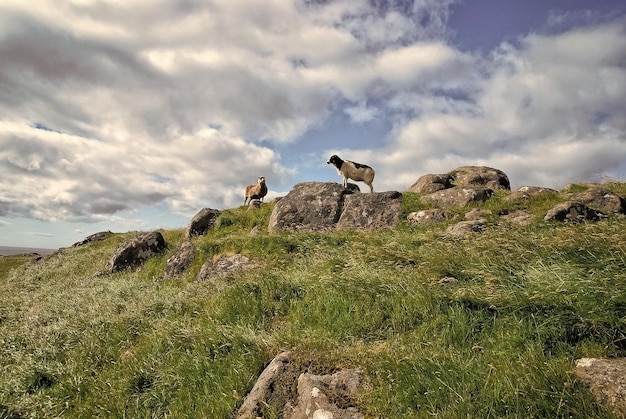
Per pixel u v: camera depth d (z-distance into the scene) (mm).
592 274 5988
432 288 7316
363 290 7789
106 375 7152
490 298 6281
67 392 6973
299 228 18000
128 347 8414
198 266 15078
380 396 4582
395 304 7195
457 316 6207
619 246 6645
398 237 12852
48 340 9750
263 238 14594
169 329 7918
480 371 4609
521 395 4066
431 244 10953
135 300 12023
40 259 33312
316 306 7922
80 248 30922
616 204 14484
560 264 6938
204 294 10289
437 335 6074
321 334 6930
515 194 16906
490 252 8844
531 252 8055
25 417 6586
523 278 6895
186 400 5750
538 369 4324
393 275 8430
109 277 18656
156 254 19391
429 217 16141
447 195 17953
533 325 5438
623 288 5324
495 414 3961
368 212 17594
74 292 16484
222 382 5793
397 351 5539
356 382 4914
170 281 15055
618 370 4047
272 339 6461
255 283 9328
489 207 16281
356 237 14094
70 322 10664
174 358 6840
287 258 12891
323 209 18375
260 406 4918
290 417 4707
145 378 6617
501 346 5285
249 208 22969
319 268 10383
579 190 17953
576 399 3824
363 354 5504
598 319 4980
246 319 8125
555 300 5645
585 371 4230
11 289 23672
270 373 5316
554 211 13266
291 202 19094
